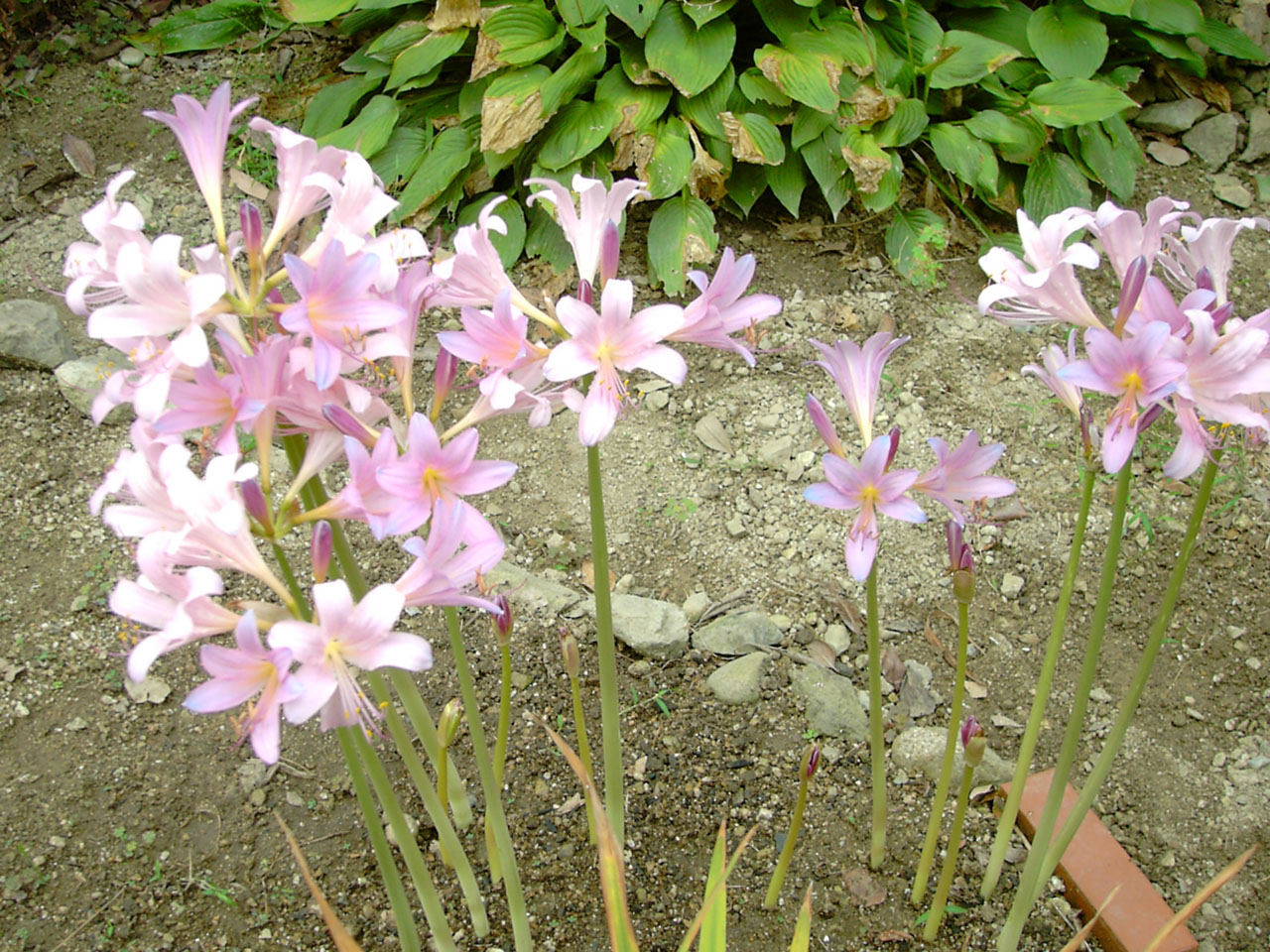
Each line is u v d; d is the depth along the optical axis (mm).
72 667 1352
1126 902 1195
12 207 1941
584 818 1263
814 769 1036
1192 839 1276
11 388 1660
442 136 1923
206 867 1210
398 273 843
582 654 1404
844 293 1890
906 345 1811
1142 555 1532
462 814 1238
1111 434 851
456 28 1925
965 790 1077
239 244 839
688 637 1426
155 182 1997
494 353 864
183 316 761
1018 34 2123
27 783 1247
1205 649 1440
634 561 1524
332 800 1272
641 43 1921
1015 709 1384
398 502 802
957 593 1005
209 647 710
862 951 1174
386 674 1093
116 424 1642
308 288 767
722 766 1316
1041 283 889
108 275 796
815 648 1426
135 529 772
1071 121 1912
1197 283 875
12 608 1400
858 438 1664
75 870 1194
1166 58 2238
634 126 1856
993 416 1703
